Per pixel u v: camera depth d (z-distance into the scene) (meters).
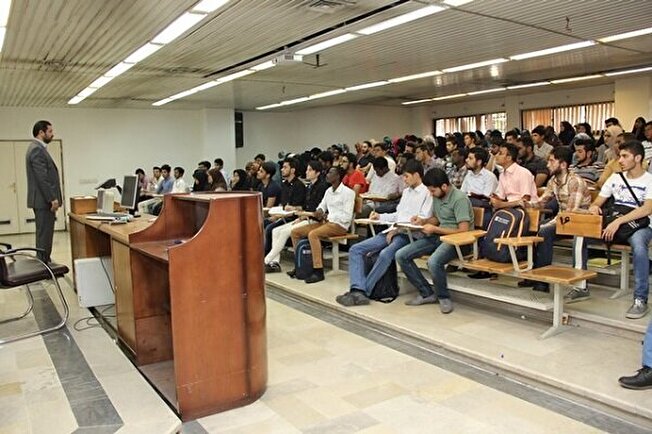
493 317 4.33
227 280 2.98
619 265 4.57
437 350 3.83
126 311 3.84
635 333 3.62
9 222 11.81
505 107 14.35
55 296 5.59
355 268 4.87
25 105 11.66
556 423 2.77
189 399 2.91
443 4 5.26
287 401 3.11
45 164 5.52
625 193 3.91
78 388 3.22
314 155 9.28
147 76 8.64
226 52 7.08
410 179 4.92
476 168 5.41
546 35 6.76
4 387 3.26
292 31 6.12
